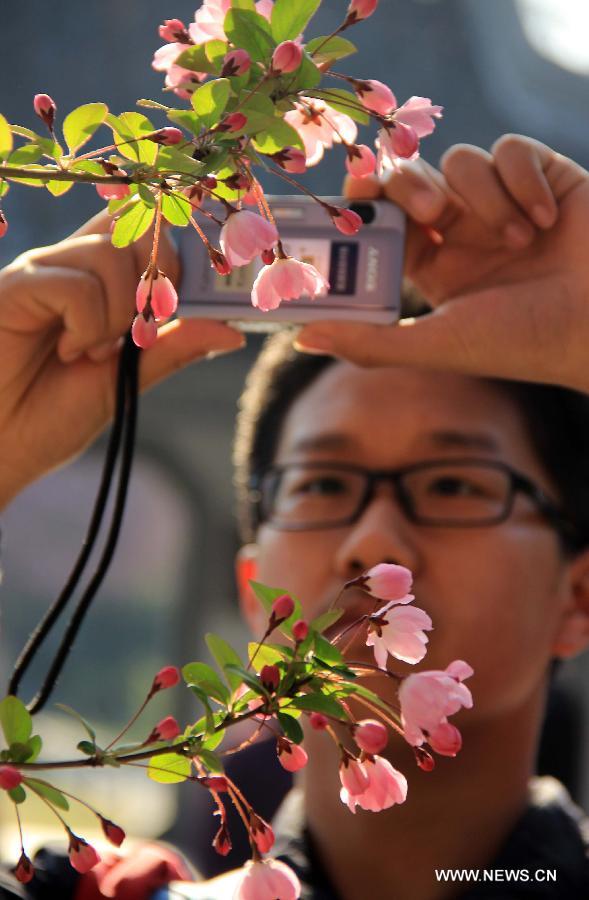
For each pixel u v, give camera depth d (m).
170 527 20.34
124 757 1.67
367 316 2.49
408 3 14.82
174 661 13.51
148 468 13.71
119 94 14.02
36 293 2.46
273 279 1.82
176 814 12.72
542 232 2.53
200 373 12.67
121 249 2.48
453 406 2.94
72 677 19.08
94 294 2.46
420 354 2.46
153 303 1.72
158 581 20.31
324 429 2.98
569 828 2.93
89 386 2.60
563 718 6.87
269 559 2.98
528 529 2.90
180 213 1.72
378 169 1.85
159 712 19.00
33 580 20.09
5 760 1.68
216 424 13.35
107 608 20.09
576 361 2.45
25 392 2.59
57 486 20.03
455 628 2.74
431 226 2.60
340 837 2.83
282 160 1.66
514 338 2.44
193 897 2.54
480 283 2.62
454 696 1.65
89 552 2.13
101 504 2.16
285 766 1.66
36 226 12.89
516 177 2.48
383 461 2.93
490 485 2.89
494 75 13.86
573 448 3.04
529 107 13.45
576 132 13.20
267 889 1.71
